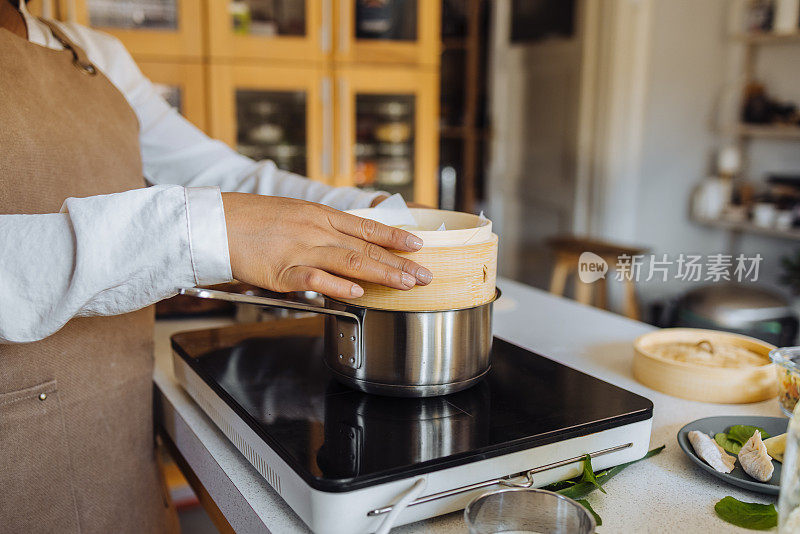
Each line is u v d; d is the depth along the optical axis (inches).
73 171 30.2
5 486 27.5
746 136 135.9
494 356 31.4
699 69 135.3
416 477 21.0
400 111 118.6
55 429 29.0
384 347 25.2
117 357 31.6
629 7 132.0
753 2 126.9
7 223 21.0
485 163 182.4
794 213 119.3
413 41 116.5
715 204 134.0
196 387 30.8
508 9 167.9
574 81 147.4
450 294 24.9
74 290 20.1
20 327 20.7
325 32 110.1
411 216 28.9
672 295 104.6
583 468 24.1
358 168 118.1
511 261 175.9
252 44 105.6
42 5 92.5
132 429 32.9
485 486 22.3
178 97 103.0
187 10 100.6
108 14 97.0
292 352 31.9
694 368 32.0
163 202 20.7
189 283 21.5
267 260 21.5
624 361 37.9
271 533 21.6
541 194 162.6
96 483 31.0
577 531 19.0
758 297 95.7
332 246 22.2
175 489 53.6
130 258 20.5
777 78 128.3
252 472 25.6
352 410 25.0
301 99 111.3
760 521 21.7
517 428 23.5
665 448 27.7
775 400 32.2
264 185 37.8
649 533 21.5
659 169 140.6
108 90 34.1
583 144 145.6
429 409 25.0
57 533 29.6
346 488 19.9
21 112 28.0
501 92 172.2
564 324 45.4
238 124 107.8
